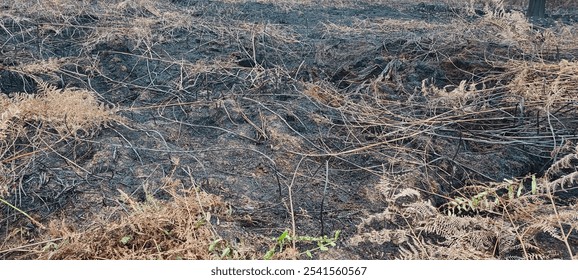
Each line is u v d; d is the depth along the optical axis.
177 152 3.11
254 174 2.94
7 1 5.80
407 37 5.23
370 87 4.09
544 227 2.39
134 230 2.29
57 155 3.04
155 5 6.42
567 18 7.60
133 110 3.72
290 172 2.98
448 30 5.68
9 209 2.61
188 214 2.39
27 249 2.35
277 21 6.27
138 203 2.54
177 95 3.99
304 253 2.36
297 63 4.79
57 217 2.56
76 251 2.23
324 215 2.64
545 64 4.34
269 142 3.27
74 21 5.39
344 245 2.43
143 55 4.73
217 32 5.43
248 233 2.46
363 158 3.15
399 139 3.28
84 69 4.36
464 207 2.60
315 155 3.07
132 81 4.29
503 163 3.19
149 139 3.27
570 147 3.29
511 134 3.51
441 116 3.65
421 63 4.45
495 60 4.60
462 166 3.10
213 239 2.32
